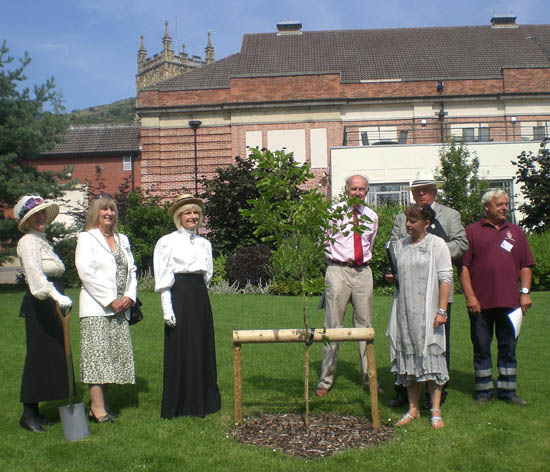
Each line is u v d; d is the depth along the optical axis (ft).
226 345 26.66
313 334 15.75
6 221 57.57
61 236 62.13
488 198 18.16
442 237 17.49
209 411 17.04
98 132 103.55
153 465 13.39
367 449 14.10
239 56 102.01
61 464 13.65
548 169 55.57
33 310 16.55
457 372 21.45
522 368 21.53
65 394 16.51
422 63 97.25
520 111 88.12
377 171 69.82
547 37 105.40
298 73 88.53
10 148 58.23
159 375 21.85
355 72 95.40
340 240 19.49
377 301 40.98
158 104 90.12
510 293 17.62
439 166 68.28
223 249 59.88
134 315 17.80
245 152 88.79
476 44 102.99
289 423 16.01
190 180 89.76
